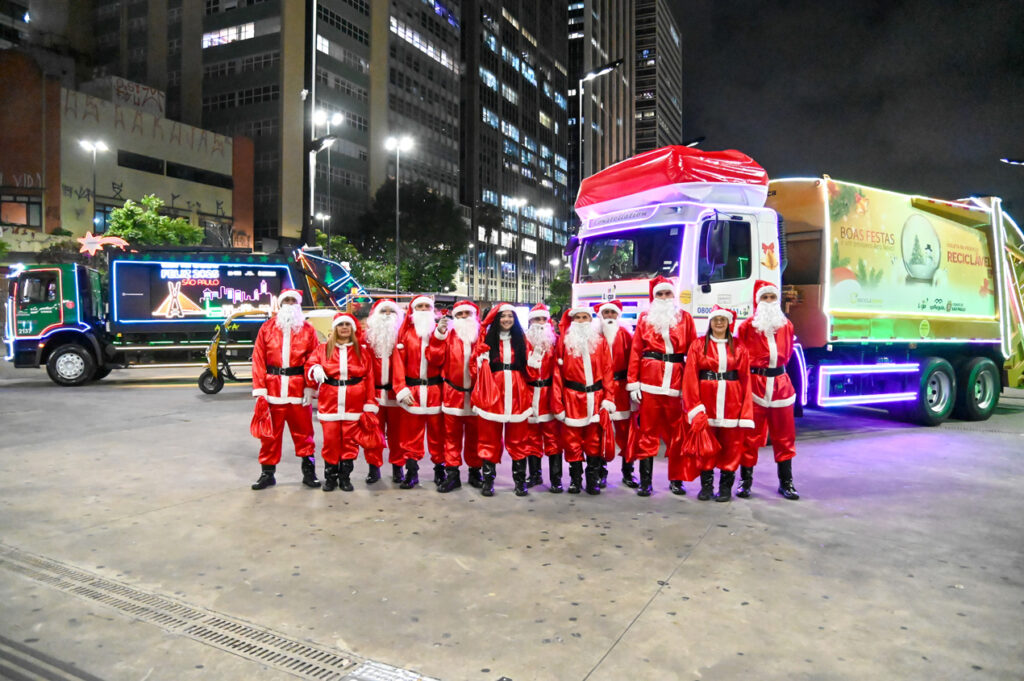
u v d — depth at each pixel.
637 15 176.38
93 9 74.12
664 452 8.57
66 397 13.31
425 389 6.33
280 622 3.60
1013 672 3.10
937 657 3.23
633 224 8.45
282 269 16.72
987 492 6.39
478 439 6.31
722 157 8.31
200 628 3.53
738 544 4.86
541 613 3.70
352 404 6.28
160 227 45.47
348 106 70.81
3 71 49.19
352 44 71.25
